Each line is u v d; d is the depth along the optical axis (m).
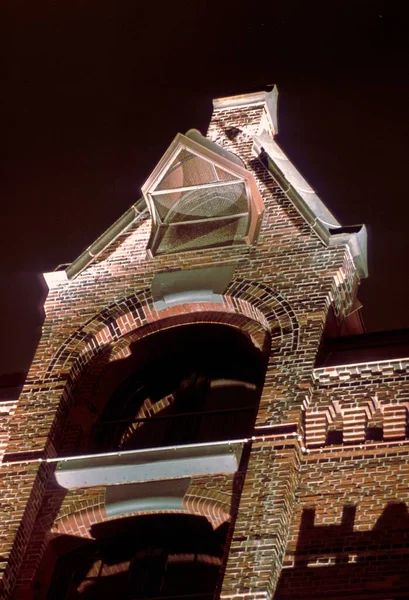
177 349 20.72
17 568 17.52
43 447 18.58
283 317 19.20
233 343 20.50
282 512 16.53
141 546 18.25
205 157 21.16
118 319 20.31
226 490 17.44
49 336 20.31
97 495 18.06
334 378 18.20
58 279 21.16
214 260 20.47
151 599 17.50
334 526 16.59
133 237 21.41
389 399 17.77
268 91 23.41
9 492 18.11
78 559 18.19
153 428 19.70
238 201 21.00
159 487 17.78
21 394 19.47
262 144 22.25
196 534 18.17
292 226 20.61
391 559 16.06
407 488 16.77
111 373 20.38
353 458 17.34
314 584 16.02
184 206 21.30
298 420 17.55
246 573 15.88
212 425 19.36
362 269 20.44
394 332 19.52
